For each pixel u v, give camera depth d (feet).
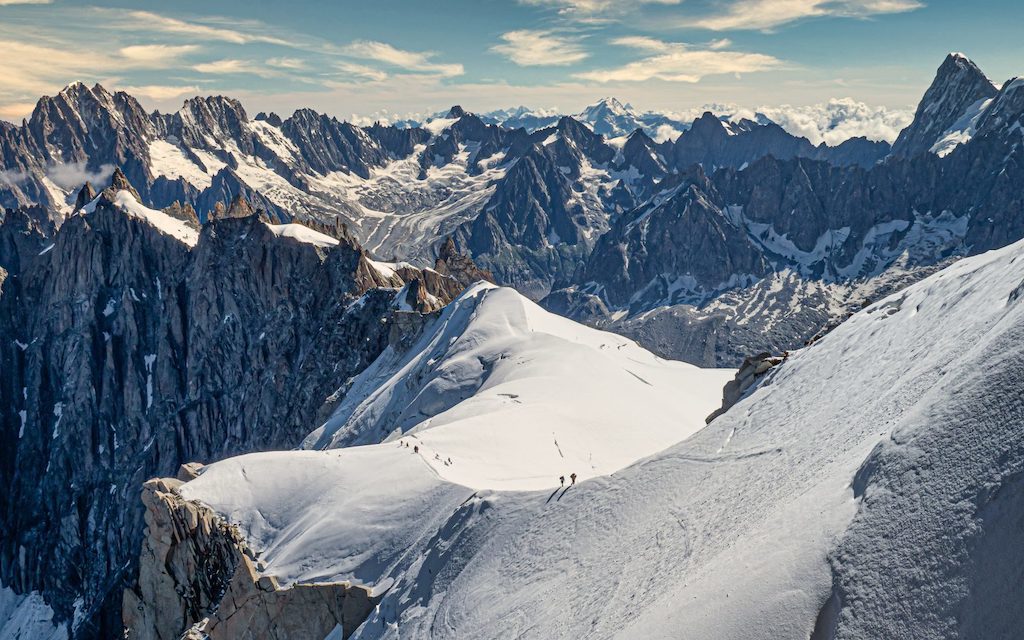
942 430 89.40
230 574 291.17
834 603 85.66
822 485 108.27
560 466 295.69
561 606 145.18
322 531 265.95
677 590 111.96
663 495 159.74
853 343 172.96
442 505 252.01
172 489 327.06
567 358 469.57
